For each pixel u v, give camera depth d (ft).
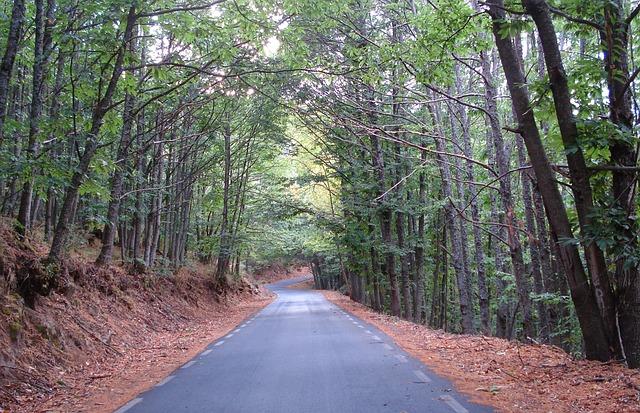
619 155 26.66
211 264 134.62
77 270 46.65
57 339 32.50
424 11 39.22
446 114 77.15
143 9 37.09
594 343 26.04
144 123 66.13
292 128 104.17
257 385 25.49
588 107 26.81
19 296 31.76
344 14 53.06
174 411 20.76
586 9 26.66
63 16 34.42
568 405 19.88
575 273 26.17
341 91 60.18
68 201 37.01
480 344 37.73
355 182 78.69
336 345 40.29
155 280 70.18
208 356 36.65
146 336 48.98
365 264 93.09
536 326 59.16
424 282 102.78
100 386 27.04
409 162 73.82
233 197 113.19
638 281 25.23
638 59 37.06
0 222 36.65
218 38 41.86
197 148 75.10
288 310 90.63
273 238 134.21
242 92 56.24
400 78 42.42
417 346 39.19
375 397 22.06
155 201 75.61
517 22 27.14
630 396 19.81
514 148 66.13
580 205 25.91
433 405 20.35
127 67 41.06
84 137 36.70
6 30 38.47
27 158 32.27
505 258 75.61
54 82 49.62
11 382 25.00
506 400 21.06
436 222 96.78
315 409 20.38
